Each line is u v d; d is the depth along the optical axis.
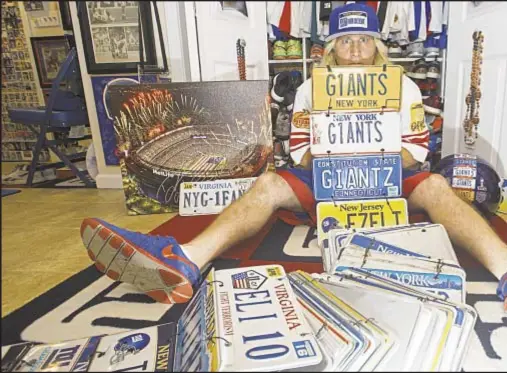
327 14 1.97
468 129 1.54
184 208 1.48
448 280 0.80
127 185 1.48
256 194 1.08
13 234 1.23
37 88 2.61
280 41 2.13
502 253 0.88
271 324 0.68
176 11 1.62
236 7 1.75
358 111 1.13
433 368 0.59
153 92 1.44
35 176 2.15
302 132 1.20
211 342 0.64
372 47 1.24
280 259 1.03
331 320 0.69
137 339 0.72
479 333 0.69
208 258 0.95
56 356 0.67
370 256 0.88
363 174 1.12
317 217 1.10
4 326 0.76
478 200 1.22
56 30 2.51
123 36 1.69
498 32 1.33
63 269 1.00
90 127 1.89
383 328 0.66
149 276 0.82
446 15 1.93
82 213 1.51
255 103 1.48
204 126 1.47
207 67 1.58
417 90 1.19
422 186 1.08
